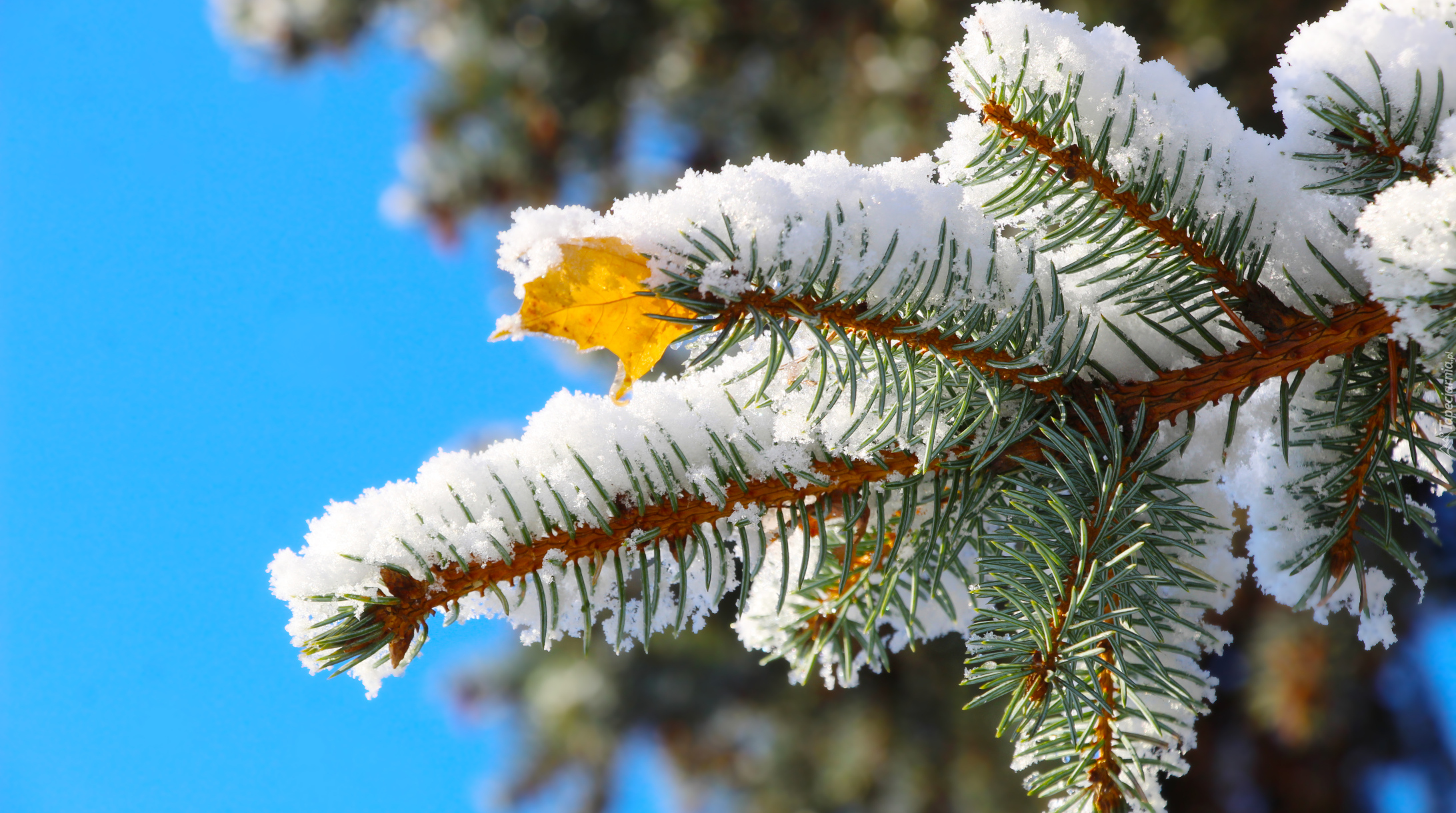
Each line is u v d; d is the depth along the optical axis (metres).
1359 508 0.75
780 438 0.74
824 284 0.70
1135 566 0.73
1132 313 0.73
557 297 0.69
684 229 0.69
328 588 0.71
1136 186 0.72
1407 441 0.75
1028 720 0.74
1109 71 0.71
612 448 0.73
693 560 0.74
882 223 0.71
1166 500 0.73
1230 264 0.73
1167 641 0.76
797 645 0.79
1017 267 0.73
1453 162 0.69
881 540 0.74
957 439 0.73
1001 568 0.73
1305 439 0.75
